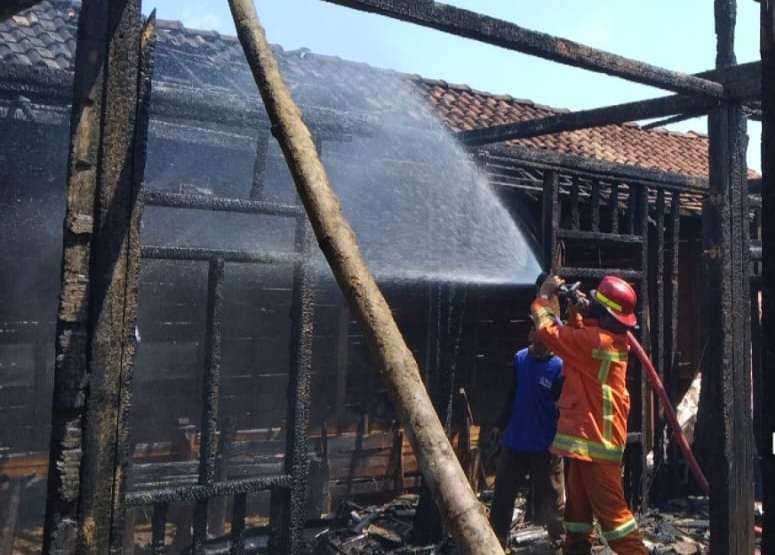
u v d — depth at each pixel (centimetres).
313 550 501
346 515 564
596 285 773
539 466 484
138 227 242
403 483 657
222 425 592
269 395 702
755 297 659
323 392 727
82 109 232
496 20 305
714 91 396
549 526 481
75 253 231
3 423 560
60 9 709
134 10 240
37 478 556
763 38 177
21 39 622
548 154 523
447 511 100
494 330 830
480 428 760
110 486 235
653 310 624
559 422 427
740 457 412
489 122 877
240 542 359
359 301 127
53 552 226
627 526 408
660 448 643
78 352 231
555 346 422
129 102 238
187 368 645
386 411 749
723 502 405
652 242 766
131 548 483
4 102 471
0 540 486
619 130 1115
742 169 419
